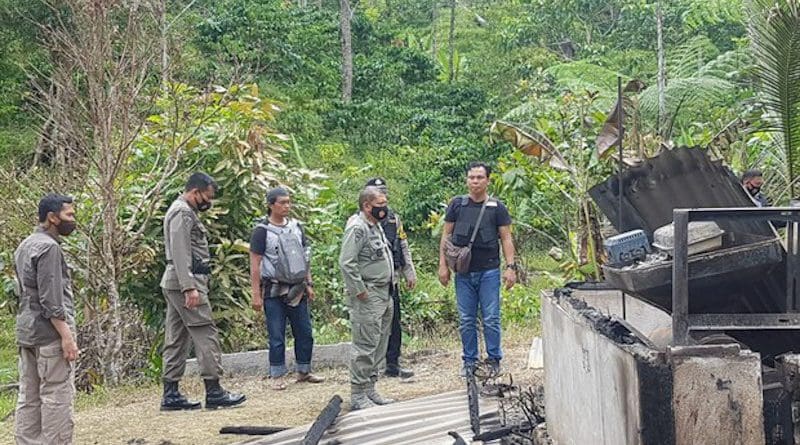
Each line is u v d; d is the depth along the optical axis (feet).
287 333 40.04
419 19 126.00
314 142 83.41
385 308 24.99
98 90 31.55
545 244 54.54
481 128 89.66
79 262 31.86
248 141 33.91
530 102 49.57
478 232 25.86
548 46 108.78
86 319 31.96
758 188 29.37
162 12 39.55
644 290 14.19
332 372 31.55
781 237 15.19
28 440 20.29
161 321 33.68
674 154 17.49
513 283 26.32
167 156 34.09
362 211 24.85
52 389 19.94
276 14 90.58
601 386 13.35
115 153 32.53
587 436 14.29
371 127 87.20
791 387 12.91
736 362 11.70
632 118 36.24
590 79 81.87
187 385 30.30
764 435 12.47
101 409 27.04
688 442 11.71
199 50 79.25
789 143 32.68
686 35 93.25
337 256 38.04
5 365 43.16
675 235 12.78
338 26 99.60
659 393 11.73
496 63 102.83
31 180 33.96
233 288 33.78
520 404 22.29
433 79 100.42
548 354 17.60
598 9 109.91
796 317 12.75
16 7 64.03
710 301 14.44
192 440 23.12
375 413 23.82
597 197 17.76
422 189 70.54
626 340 12.96
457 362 31.63
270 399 27.35
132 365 33.63
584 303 16.28
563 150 37.40
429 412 23.53
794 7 30.12
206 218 32.89
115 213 31.42
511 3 118.83
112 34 32.14
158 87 35.50
